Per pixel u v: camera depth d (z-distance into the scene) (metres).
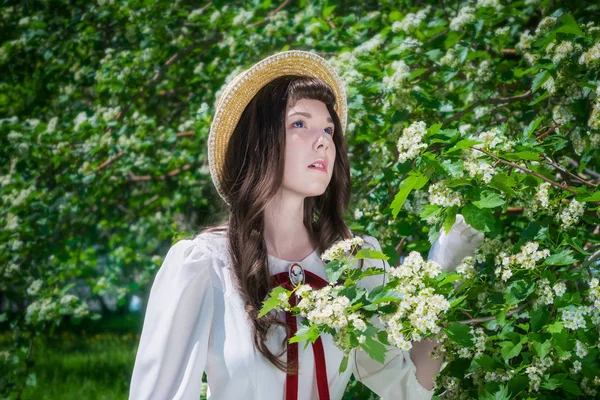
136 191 5.97
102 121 4.61
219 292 1.74
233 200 1.86
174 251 1.77
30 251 4.85
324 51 3.57
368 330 1.55
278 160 1.80
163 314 1.70
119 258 5.91
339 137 1.96
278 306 1.62
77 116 4.81
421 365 1.84
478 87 2.80
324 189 1.82
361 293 1.56
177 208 5.85
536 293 1.77
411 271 1.62
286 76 1.88
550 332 1.73
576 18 3.04
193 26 5.00
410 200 2.49
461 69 2.84
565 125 2.45
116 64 4.88
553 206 1.96
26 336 4.62
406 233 2.65
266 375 1.67
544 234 1.85
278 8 4.34
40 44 5.26
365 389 2.87
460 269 1.84
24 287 4.79
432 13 3.85
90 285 5.73
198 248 1.76
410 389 1.83
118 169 4.86
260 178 1.80
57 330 10.08
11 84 5.51
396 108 2.67
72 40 5.20
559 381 1.81
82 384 6.54
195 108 4.95
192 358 1.66
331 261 1.63
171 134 4.82
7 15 5.45
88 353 8.15
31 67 5.48
